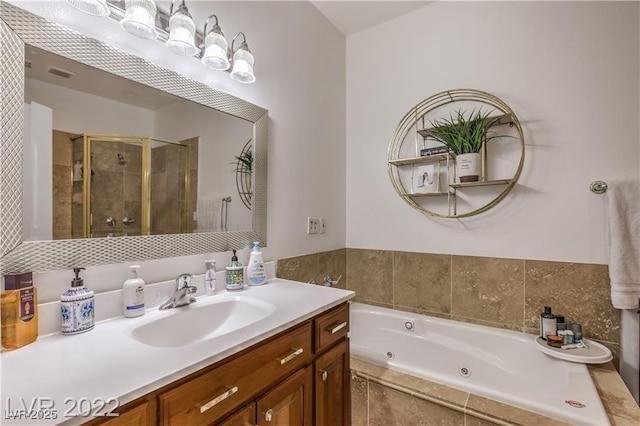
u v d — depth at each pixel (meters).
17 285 0.79
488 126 1.82
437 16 2.07
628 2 1.55
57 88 0.91
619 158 1.56
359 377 1.38
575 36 1.66
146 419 0.62
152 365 0.69
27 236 0.84
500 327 1.85
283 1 1.81
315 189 2.08
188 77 1.27
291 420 1.01
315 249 2.08
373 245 2.32
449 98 2.02
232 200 1.46
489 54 1.89
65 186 0.92
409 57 2.18
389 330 2.10
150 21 1.00
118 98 1.05
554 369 1.49
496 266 1.86
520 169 1.77
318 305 1.16
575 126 1.66
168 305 1.11
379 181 2.30
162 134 1.18
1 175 0.79
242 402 0.84
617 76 1.57
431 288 2.08
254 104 1.58
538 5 1.76
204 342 0.82
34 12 0.87
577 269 1.65
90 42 0.97
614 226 1.51
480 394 1.20
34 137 0.86
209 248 1.35
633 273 1.48
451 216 1.98
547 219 1.72
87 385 0.60
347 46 2.44
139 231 1.11
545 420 1.05
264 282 1.54
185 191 1.26
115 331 0.90
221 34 1.24
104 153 1.02
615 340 1.56
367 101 2.36
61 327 0.87
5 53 0.80
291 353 1.00
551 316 1.63
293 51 1.88
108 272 1.02
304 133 1.97
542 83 1.74
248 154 1.54
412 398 1.25
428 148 2.04
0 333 0.75
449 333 1.91
